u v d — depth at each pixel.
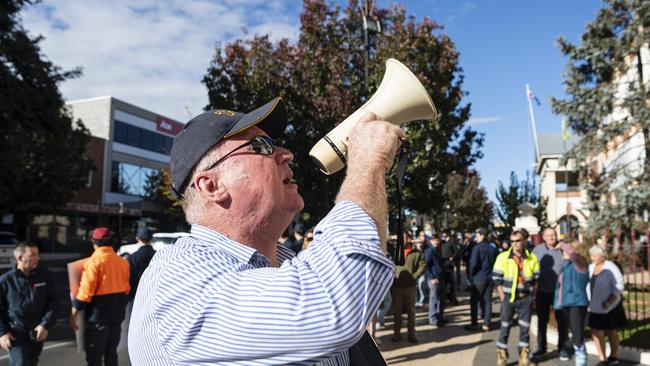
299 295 0.86
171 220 42.19
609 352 7.22
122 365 6.00
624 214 13.16
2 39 15.93
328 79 14.11
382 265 0.91
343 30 14.73
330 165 1.29
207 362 0.90
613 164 15.16
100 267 5.07
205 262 0.98
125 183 41.62
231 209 1.15
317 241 0.94
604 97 13.99
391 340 8.29
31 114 16.72
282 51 14.75
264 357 0.87
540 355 7.34
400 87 1.34
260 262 1.11
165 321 0.95
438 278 9.79
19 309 4.59
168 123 47.06
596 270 6.80
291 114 14.10
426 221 26.45
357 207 0.95
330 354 0.87
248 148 1.18
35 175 25.50
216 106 15.09
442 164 15.21
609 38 14.22
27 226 31.97
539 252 7.54
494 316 10.92
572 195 39.44
